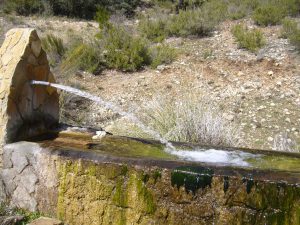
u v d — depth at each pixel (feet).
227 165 12.69
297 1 43.70
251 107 28.17
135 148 15.11
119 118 27.50
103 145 15.14
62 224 12.96
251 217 11.05
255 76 31.91
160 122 23.12
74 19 49.14
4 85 14.66
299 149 22.93
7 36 15.94
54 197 13.32
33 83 15.55
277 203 10.89
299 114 27.17
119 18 47.96
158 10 50.90
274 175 11.37
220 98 29.35
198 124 21.97
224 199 11.25
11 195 14.17
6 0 50.93
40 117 16.24
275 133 25.35
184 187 11.53
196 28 40.63
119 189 12.17
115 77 33.78
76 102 29.43
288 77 31.35
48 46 35.60
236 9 45.85
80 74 33.76
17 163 14.01
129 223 12.09
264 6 43.78
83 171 12.71
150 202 11.83
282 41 36.76
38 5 50.01
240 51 35.83
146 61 35.76
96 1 51.80
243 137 24.88
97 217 12.53
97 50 36.55
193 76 32.76
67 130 16.72
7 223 12.91
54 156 13.28
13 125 14.66
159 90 31.04
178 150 15.40
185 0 50.96
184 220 11.56
